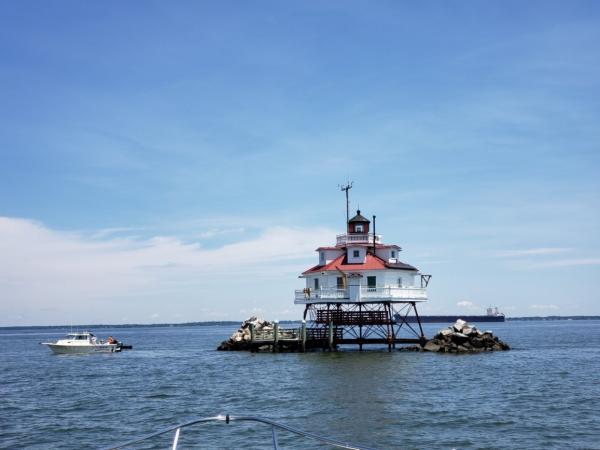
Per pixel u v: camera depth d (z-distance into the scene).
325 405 42.47
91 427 37.09
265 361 72.94
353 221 84.50
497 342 88.69
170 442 32.75
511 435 33.44
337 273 79.81
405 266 81.06
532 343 121.75
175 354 98.12
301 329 81.69
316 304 83.25
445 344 82.19
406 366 64.50
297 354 79.06
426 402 43.19
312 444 31.95
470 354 79.81
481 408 40.91
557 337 155.88
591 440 32.25
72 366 79.31
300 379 55.84
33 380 62.66
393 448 30.86
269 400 45.16
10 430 36.50
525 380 54.28
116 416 40.59
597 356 80.94
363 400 44.16
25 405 45.56
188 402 45.56
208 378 59.75
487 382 52.88
